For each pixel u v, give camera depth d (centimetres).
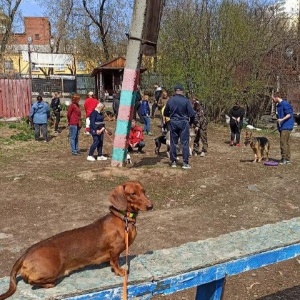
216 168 1016
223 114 2270
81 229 290
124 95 926
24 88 2134
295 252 361
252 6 2470
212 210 712
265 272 502
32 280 262
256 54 2270
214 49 2250
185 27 2306
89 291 267
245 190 828
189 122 995
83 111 2431
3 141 1484
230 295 448
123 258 321
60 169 1015
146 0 891
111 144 1459
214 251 335
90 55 4062
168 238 584
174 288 299
